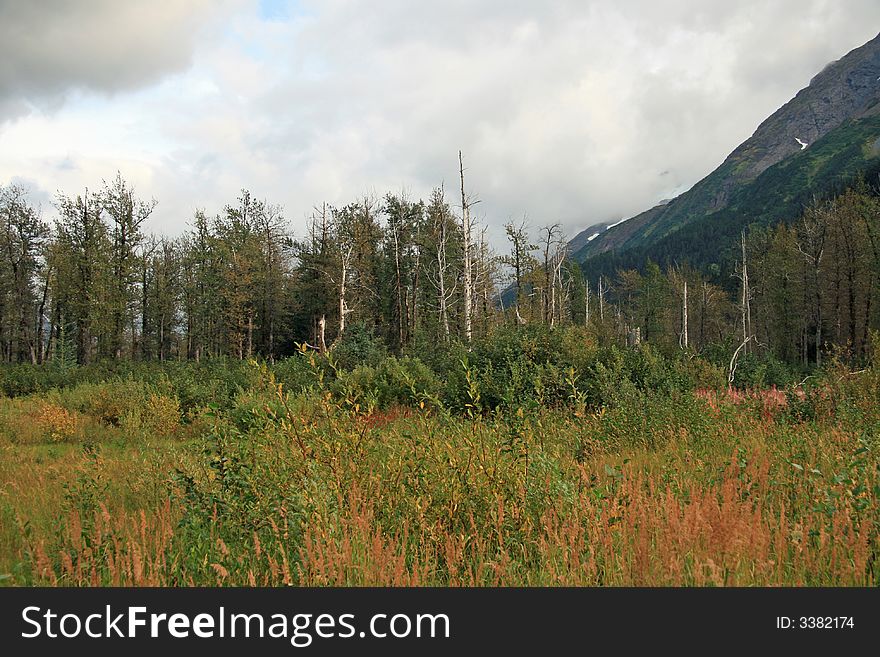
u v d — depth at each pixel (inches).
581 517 197.6
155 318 2000.5
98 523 201.6
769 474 257.6
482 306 1408.7
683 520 187.3
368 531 185.2
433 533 193.9
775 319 1983.3
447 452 226.7
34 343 2003.0
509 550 194.7
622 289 3056.1
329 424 229.9
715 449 344.5
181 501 233.0
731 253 3166.8
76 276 1571.1
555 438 341.4
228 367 981.2
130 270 1611.7
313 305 1786.4
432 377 690.8
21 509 263.7
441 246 1334.9
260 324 1849.2
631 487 227.5
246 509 210.8
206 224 1879.9
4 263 1812.3
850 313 1673.2
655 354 707.4
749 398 480.4
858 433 300.4
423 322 1658.5
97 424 653.9
